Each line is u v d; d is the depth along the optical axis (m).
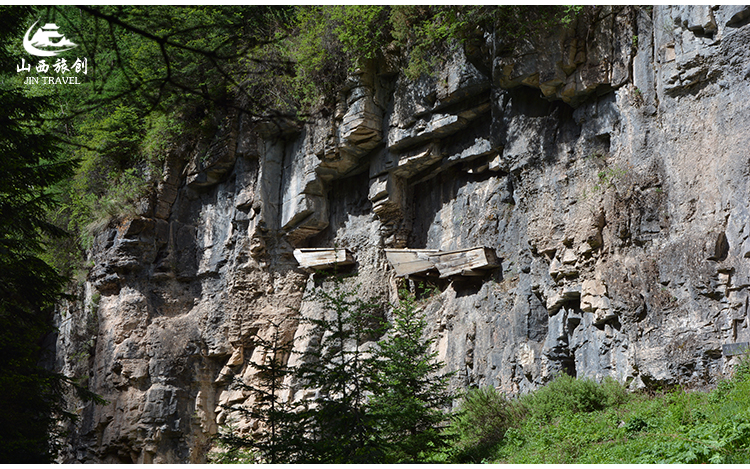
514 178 21.89
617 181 18.20
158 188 32.53
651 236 17.08
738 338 14.62
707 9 16.23
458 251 23.42
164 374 30.81
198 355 31.00
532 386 20.11
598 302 17.88
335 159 27.61
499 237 23.19
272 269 30.02
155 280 32.31
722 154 15.78
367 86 26.25
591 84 19.19
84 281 33.94
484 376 21.62
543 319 20.75
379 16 25.58
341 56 26.48
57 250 32.91
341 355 14.05
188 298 32.19
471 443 16.92
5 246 14.89
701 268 15.50
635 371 16.55
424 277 25.61
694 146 16.55
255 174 30.50
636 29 18.62
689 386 15.17
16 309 15.38
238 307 30.17
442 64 24.05
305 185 28.75
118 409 30.91
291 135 30.12
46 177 14.67
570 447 13.62
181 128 30.95
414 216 27.02
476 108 23.64
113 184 32.53
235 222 30.66
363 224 28.09
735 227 15.12
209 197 32.62
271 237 30.11
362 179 28.72
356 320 14.99
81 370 32.69
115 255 32.34
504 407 17.84
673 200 16.77
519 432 16.06
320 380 13.57
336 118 27.20
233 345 30.05
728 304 14.96
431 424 16.73
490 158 24.08
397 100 25.70
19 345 14.44
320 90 27.11
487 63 22.19
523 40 20.22
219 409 29.97
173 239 32.59
